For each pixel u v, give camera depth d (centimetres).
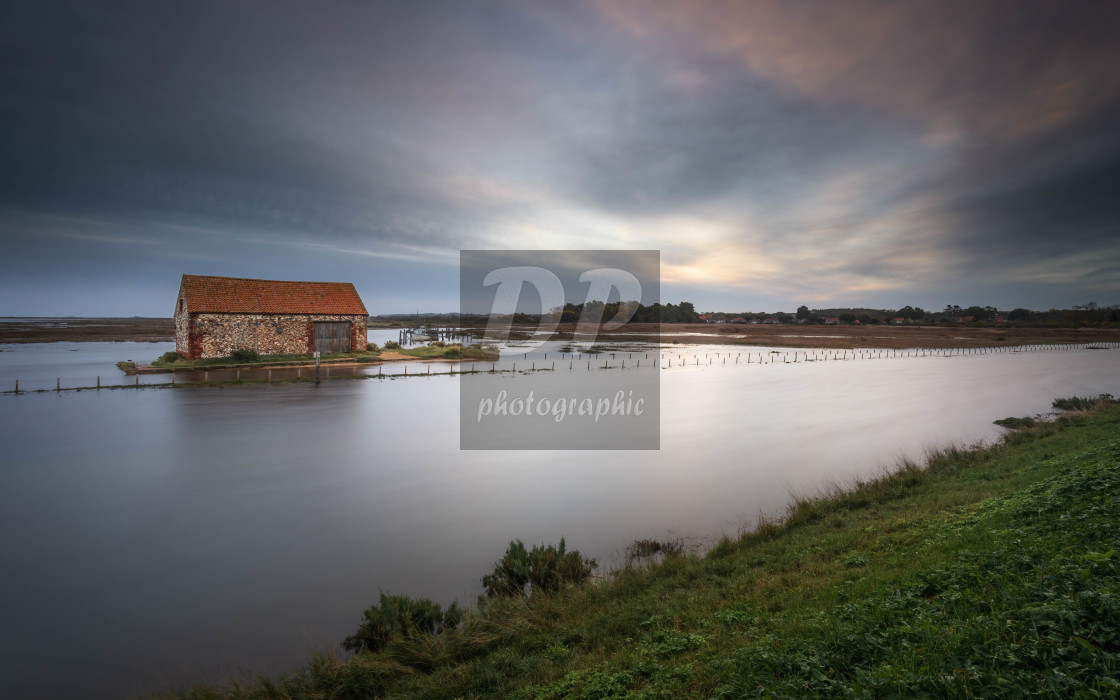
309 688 671
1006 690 354
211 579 999
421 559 1084
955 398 3353
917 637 468
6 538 1173
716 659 539
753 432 2312
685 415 2742
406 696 638
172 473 1652
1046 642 398
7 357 6016
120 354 6531
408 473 1677
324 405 2889
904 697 378
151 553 1105
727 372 5100
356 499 1433
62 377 3953
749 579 834
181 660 762
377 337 10844
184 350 4850
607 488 1530
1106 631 388
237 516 1309
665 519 1288
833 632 524
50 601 920
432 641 762
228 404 2889
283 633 833
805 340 11412
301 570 1036
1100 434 1574
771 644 538
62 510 1340
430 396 3256
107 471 1667
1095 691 326
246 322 4819
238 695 659
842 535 987
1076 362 6625
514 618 806
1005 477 1240
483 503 1405
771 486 1542
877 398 3362
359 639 808
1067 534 640
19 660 760
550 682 601
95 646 796
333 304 5394
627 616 755
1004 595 498
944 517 947
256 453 1900
